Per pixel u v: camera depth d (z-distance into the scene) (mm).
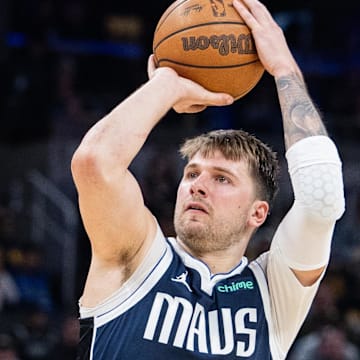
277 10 48438
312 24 47938
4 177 35062
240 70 8492
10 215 32625
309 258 8203
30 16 40188
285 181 34000
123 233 7867
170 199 32375
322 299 26828
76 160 7641
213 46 8359
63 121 37188
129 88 42250
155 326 7879
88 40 43750
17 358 23578
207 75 8414
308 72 45500
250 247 28609
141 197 7988
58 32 42969
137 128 7809
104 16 44656
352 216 34938
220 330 8055
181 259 8383
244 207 8461
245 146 8586
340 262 32844
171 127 38750
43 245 32188
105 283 8039
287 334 8445
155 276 8055
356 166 37531
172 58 8430
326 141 8195
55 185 34531
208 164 8461
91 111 39406
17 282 29781
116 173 7676
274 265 8461
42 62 38000
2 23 38312
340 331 25391
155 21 46062
